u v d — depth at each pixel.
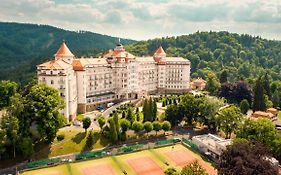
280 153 122.00
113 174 120.06
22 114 129.12
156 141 156.38
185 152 143.50
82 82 191.38
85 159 132.25
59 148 137.50
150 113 172.38
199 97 186.62
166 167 127.06
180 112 176.25
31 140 127.88
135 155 139.00
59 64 165.75
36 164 122.88
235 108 165.50
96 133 151.38
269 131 128.38
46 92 135.88
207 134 166.00
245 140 116.75
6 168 120.69
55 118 134.75
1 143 117.62
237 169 90.50
